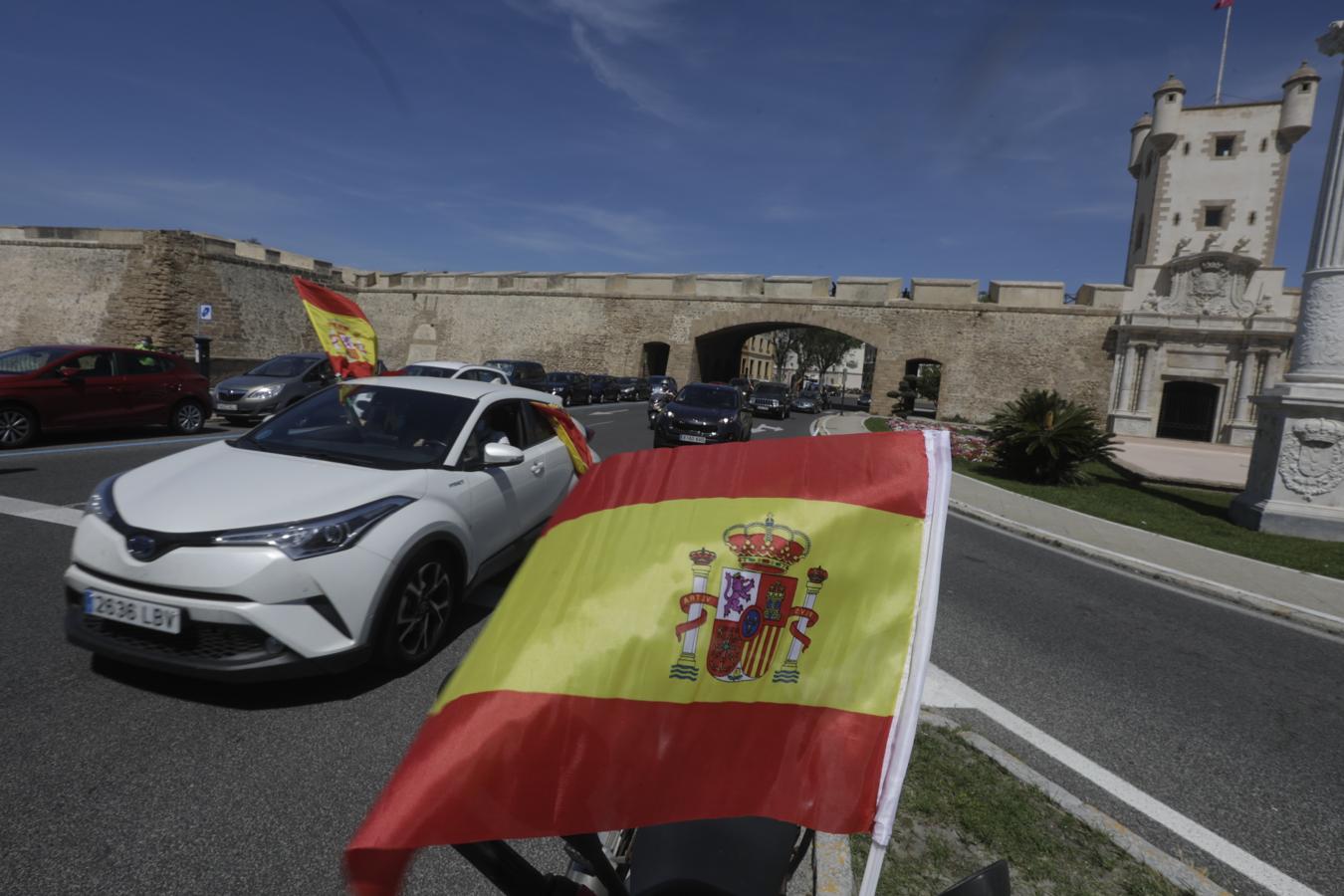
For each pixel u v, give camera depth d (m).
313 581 3.18
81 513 6.18
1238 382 27.98
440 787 0.86
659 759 0.95
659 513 1.11
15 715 3.04
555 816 0.89
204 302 29.17
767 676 1.00
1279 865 2.79
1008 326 32.50
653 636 1.00
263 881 2.24
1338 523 9.85
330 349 9.46
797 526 1.06
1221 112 35.91
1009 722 3.89
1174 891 2.46
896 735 0.97
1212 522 11.08
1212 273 28.66
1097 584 7.12
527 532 5.04
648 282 39.72
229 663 3.07
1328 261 10.08
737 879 1.21
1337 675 5.07
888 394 34.84
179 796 2.62
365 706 3.37
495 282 42.41
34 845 2.30
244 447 4.24
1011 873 2.48
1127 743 3.74
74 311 28.91
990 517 10.26
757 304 37.38
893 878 2.39
